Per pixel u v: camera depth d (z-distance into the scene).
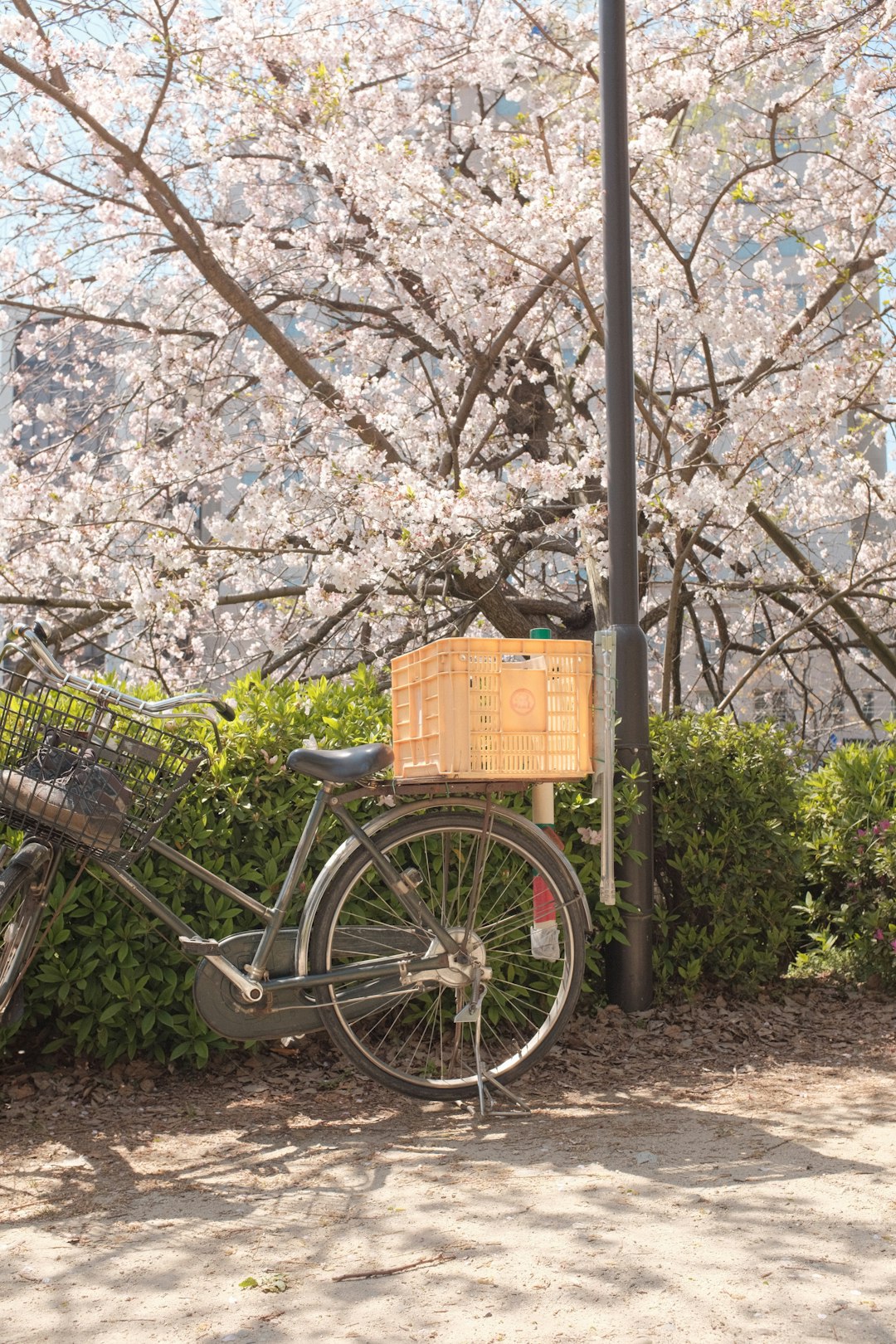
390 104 8.28
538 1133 3.23
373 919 3.86
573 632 9.29
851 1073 3.85
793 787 5.06
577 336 8.93
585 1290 2.14
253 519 7.19
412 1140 3.20
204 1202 2.72
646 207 7.26
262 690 4.26
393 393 9.61
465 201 7.00
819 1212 2.50
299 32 7.61
